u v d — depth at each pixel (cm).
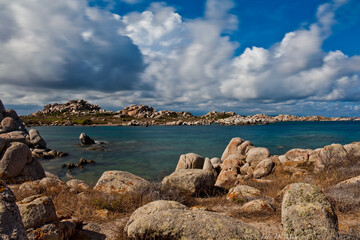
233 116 19025
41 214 479
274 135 6022
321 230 424
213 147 3906
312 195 480
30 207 480
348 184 899
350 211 706
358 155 1517
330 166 1395
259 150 2089
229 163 2008
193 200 990
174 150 3591
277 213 750
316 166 1503
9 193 293
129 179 1068
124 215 770
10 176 1225
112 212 787
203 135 6272
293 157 1964
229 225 404
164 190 1050
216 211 844
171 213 452
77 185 1093
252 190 1007
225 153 2600
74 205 807
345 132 6719
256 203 799
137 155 3139
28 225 456
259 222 691
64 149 3684
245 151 2438
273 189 1136
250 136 5788
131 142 4688
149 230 432
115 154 3219
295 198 483
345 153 1439
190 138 5450
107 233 621
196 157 1786
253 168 1736
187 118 18988
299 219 444
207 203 962
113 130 8844
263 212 756
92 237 589
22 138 2705
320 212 446
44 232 458
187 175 1101
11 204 284
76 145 4181
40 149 3142
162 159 2850
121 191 990
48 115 18562
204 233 390
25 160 1323
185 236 398
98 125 13100
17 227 272
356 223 606
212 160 2383
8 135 2670
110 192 985
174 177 1108
